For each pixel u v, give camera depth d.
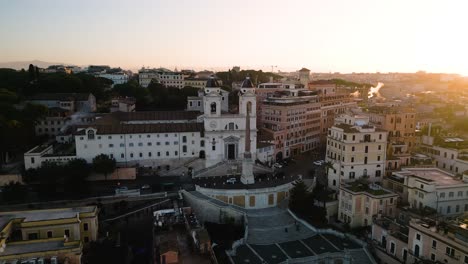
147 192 120.31
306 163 160.88
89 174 129.88
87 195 117.62
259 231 106.44
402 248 86.38
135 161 140.75
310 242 101.06
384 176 122.31
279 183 129.00
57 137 155.62
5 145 133.62
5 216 90.38
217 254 91.81
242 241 99.50
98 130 138.00
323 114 195.50
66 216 90.25
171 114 167.88
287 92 193.75
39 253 73.81
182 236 84.50
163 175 139.88
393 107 158.25
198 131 145.25
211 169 140.00
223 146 145.75
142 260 93.19
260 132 167.62
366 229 103.38
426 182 98.56
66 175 122.75
